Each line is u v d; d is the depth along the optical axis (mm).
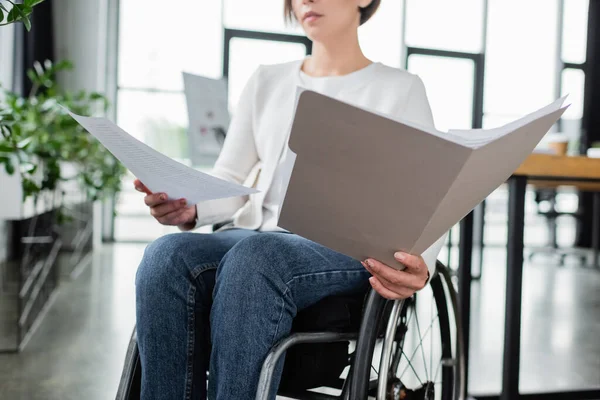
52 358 2506
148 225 6777
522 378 2414
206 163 2373
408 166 819
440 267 1397
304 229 981
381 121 771
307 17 1272
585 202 7621
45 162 2982
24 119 2893
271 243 1074
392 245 954
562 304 4008
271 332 1026
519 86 7469
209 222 1295
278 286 1039
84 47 6277
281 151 1304
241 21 6777
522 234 1840
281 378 1136
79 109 4070
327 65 1331
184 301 1115
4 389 2127
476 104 7324
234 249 1085
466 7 7246
